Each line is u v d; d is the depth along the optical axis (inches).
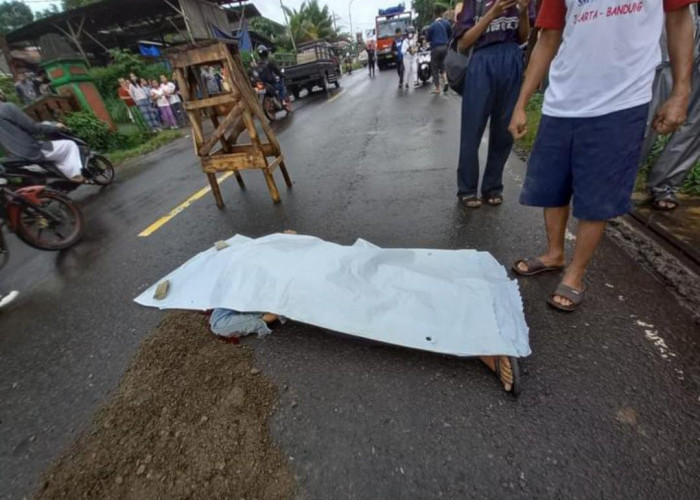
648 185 110.7
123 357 81.3
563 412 58.2
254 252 88.3
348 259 80.3
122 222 161.5
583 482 49.3
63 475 58.1
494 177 125.0
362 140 242.5
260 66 380.2
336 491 51.7
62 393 74.5
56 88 320.8
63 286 117.0
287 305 75.4
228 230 138.9
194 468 56.0
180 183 207.2
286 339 77.9
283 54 682.2
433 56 371.2
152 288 101.6
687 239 93.4
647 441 53.0
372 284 74.6
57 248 140.0
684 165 102.3
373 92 493.4
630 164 65.3
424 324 67.0
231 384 69.4
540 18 72.2
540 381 63.4
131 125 423.8
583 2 60.2
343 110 374.6
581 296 77.7
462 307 68.2
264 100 371.6
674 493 47.2
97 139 316.2
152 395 69.2
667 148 103.0
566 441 54.2
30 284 121.7
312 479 53.4
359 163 195.8
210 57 133.3
